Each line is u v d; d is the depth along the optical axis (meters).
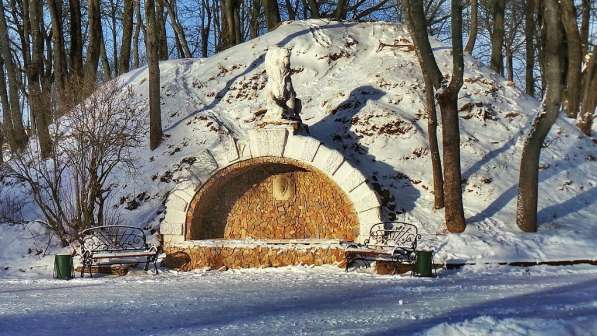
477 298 10.09
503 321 7.22
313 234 16.47
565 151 20.61
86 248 15.16
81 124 17.30
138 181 19.27
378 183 18.20
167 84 23.86
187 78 24.36
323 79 22.73
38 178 18.52
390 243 15.42
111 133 18.06
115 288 12.27
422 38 16.69
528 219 16.50
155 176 19.34
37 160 20.28
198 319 8.62
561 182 19.14
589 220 17.41
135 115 21.88
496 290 11.05
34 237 17.11
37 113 20.55
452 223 16.39
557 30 15.91
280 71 16.31
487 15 35.06
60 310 9.66
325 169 15.70
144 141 21.22
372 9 33.06
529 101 22.55
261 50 24.73
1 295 11.49
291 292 11.20
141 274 14.65
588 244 15.61
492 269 14.36
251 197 16.89
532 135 16.38
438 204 17.39
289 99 16.41
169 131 21.25
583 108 23.09
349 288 11.67
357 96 21.28
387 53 23.50
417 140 19.56
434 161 17.36
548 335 6.80
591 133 22.95
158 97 20.88
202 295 11.01
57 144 18.67
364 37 25.02
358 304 9.66
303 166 15.80
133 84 24.56
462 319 8.10
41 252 16.61
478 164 19.17
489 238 15.88
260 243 15.25
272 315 8.77
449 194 16.42
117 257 14.43
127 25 29.09
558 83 15.94
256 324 8.12
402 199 17.84
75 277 14.36
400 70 22.38
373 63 23.06
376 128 19.92
